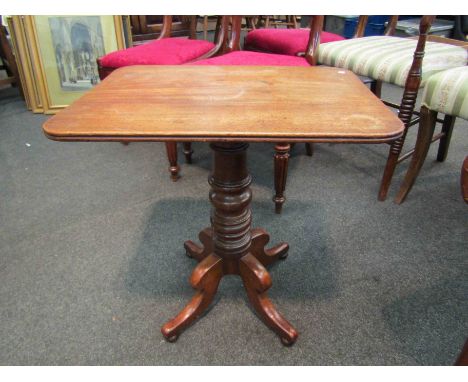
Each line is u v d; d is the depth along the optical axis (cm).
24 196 152
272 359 88
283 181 132
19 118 236
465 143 193
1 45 260
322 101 70
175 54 162
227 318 98
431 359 87
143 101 70
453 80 113
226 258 91
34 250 122
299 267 114
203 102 70
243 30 451
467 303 101
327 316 98
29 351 90
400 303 101
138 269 114
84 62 235
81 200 149
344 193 152
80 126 58
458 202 145
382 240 125
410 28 264
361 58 140
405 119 130
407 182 141
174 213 141
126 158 185
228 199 85
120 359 88
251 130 56
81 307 101
